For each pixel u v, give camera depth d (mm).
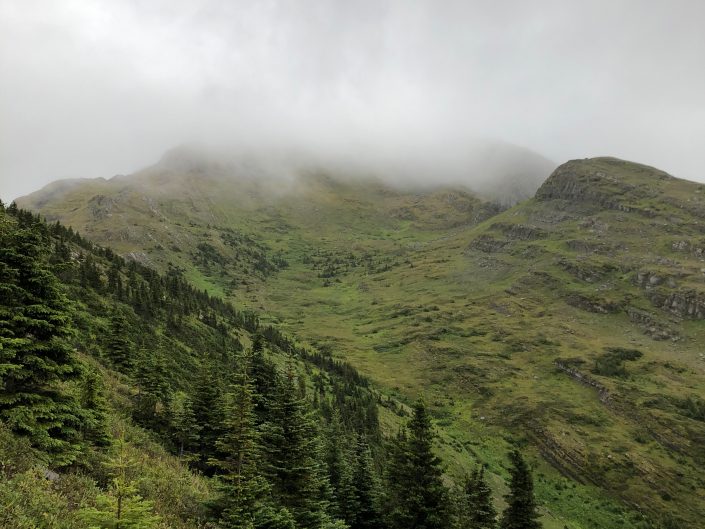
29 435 21406
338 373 177750
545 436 161875
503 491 113812
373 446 92125
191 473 37219
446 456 121000
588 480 142750
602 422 170375
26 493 17375
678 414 169875
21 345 21719
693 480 140500
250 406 31484
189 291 185625
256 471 29359
